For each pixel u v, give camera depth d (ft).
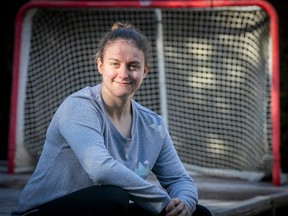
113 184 8.14
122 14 24.49
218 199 16.22
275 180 20.52
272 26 21.24
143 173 8.92
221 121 23.27
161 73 23.65
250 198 16.61
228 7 21.98
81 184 8.52
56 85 23.34
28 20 22.41
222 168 22.97
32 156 22.18
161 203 8.39
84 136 8.27
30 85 22.71
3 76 26.00
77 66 23.85
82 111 8.45
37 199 8.59
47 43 23.15
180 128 23.70
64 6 22.27
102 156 8.15
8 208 13.10
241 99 23.21
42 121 22.81
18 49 22.06
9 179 19.67
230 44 23.08
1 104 26.07
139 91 24.14
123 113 8.86
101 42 8.84
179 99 23.80
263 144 21.93
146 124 9.06
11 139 21.68
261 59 22.17
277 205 17.20
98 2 22.44
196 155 23.54
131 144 8.81
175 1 22.29
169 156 9.37
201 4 22.03
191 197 8.96
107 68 8.60
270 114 22.03
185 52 23.90
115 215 7.92
